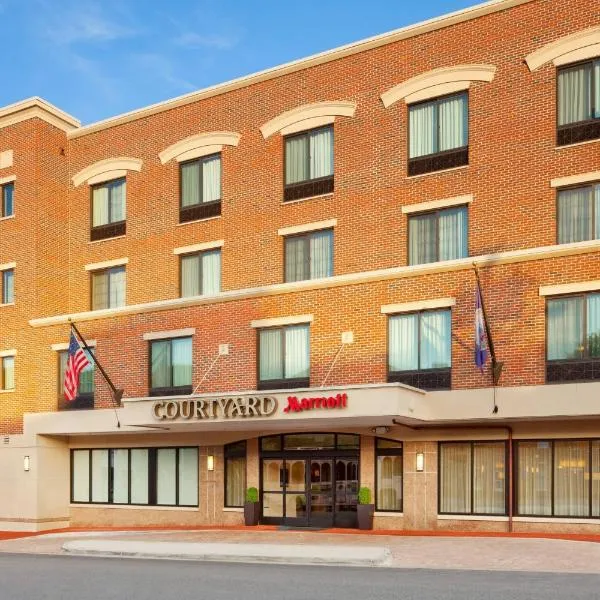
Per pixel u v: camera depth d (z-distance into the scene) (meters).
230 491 28.05
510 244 23.45
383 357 24.42
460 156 24.67
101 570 16.70
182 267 30.20
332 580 14.47
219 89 29.69
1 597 13.34
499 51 24.23
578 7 23.05
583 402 21.09
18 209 32.78
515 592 12.73
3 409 32.28
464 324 23.19
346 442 26.00
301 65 27.91
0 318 32.84
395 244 25.45
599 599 12.00
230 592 13.24
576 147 22.78
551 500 22.67
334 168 26.91
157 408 25.30
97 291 32.50
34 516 30.58
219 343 27.53
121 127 32.31
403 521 24.50
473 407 22.61
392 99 26.00
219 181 29.55
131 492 30.55
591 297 21.52
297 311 26.11
